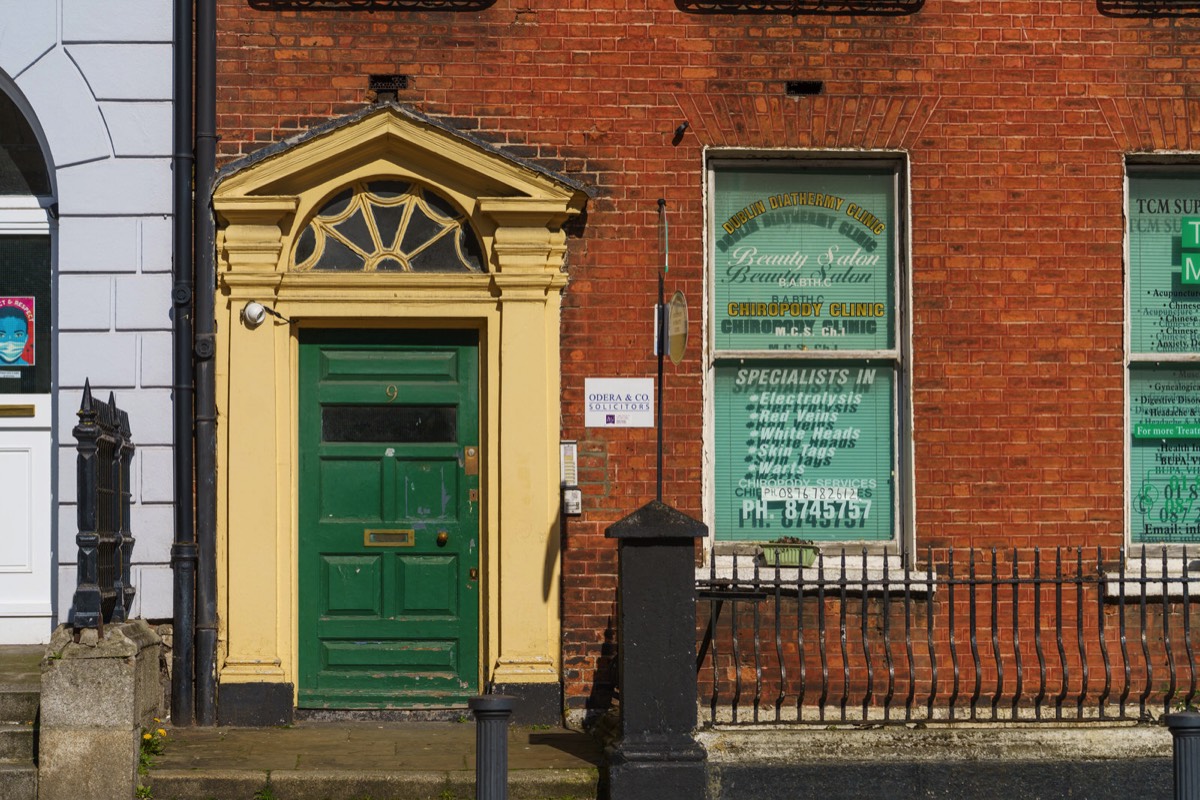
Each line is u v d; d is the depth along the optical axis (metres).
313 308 9.07
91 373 8.99
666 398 9.19
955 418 9.27
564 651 9.08
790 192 9.49
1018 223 9.34
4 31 9.06
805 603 9.15
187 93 9.05
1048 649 9.20
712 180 9.45
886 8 9.34
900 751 8.04
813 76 9.32
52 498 9.46
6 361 9.53
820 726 8.23
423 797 7.84
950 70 9.36
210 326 9.02
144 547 8.96
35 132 9.58
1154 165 9.57
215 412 9.03
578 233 9.20
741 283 9.46
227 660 8.94
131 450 8.91
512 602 9.02
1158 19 9.43
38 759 7.83
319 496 9.22
